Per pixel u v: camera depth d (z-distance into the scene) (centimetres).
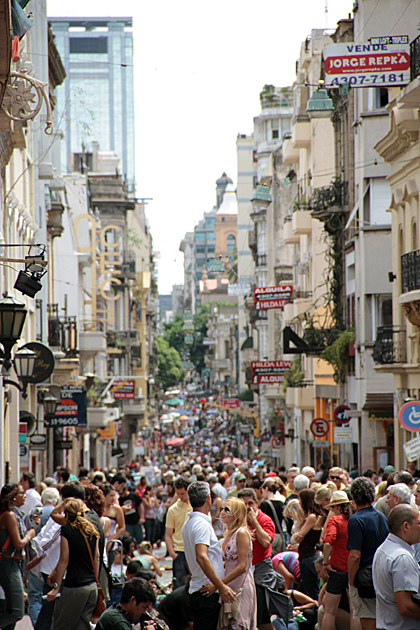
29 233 6844
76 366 8169
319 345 8750
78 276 11319
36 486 4069
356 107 7862
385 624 1888
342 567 2544
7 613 2714
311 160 10862
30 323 6869
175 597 2417
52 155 8162
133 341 17312
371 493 2325
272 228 16512
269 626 2650
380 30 7494
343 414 7669
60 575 2441
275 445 13725
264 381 11594
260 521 2723
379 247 7588
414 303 5519
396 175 6400
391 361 6334
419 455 4603
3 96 2922
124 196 18175
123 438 17962
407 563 1866
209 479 4506
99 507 2802
